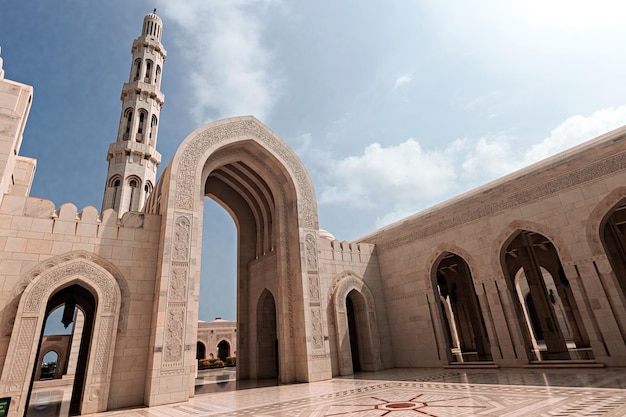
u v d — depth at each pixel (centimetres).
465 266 2227
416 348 1655
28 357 959
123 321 1152
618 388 762
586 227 1191
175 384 1112
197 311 1262
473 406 706
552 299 2981
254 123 1702
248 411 854
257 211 2014
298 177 1739
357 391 1043
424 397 857
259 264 1861
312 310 1524
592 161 1211
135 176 2486
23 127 1208
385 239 1919
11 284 1017
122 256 1222
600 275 1141
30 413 1098
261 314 1806
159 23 3212
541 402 692
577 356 1498
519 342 1305
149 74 2905
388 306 1825
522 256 1748
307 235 1650
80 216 1191
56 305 1438
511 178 1435
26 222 1089
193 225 1345
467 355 2138
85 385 1017
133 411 984
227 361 3506
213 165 1576
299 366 1446
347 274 1772
